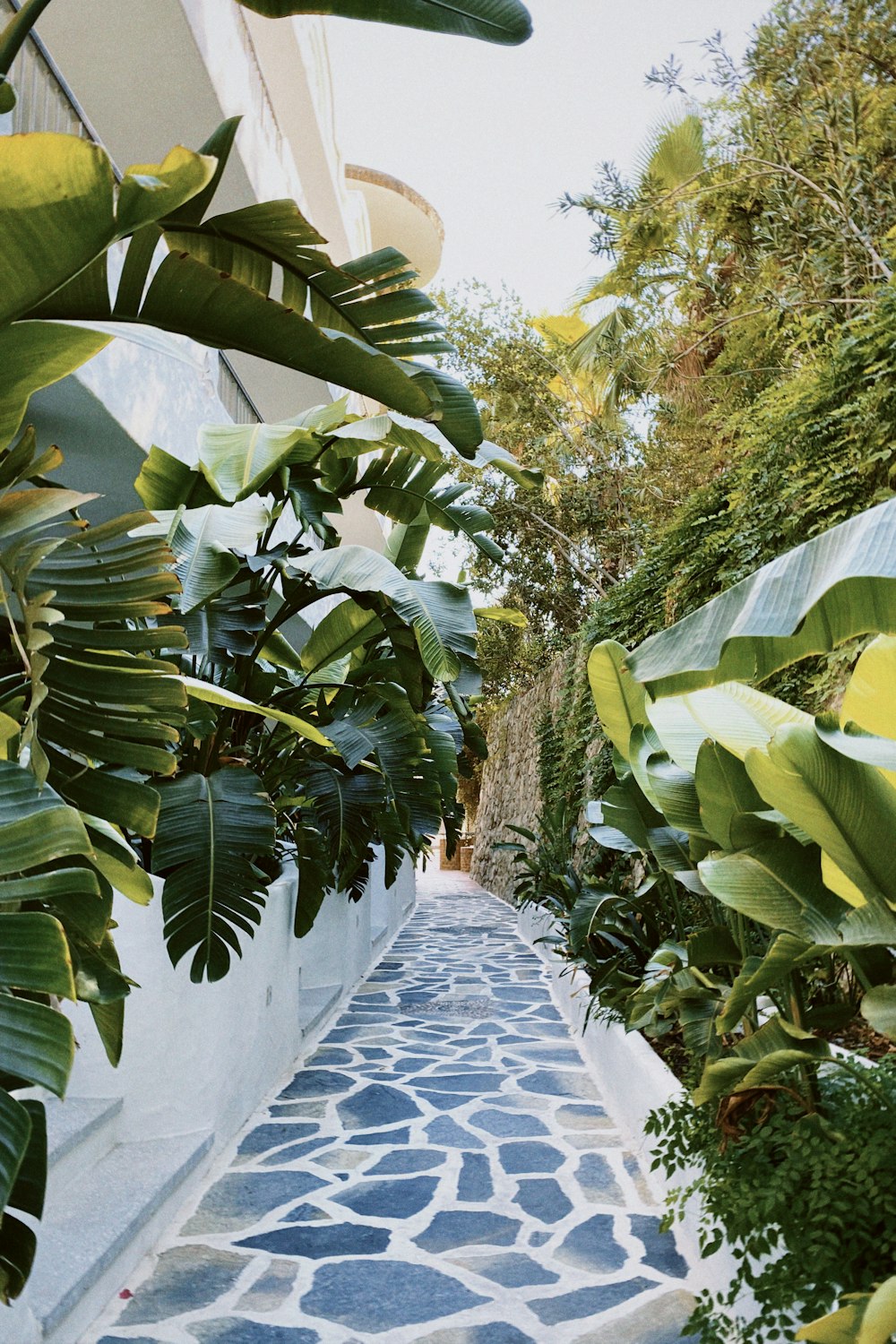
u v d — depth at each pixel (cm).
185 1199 363
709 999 315
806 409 468
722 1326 218
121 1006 213
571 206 734
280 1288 293
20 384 175
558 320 1584
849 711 203
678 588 653
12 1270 159
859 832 207
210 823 358
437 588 471
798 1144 213
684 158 883
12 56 187
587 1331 267
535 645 1670
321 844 541
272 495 485
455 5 230
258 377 951
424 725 565
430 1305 283
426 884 2159
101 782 213
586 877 666
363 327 259
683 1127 278
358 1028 690
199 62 550
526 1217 349
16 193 135
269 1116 473
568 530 1534
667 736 315
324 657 566
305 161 948
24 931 144
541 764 1236
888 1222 191
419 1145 430
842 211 597
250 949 469
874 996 203
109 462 502
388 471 552
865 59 612
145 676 211
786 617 136
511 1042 646
